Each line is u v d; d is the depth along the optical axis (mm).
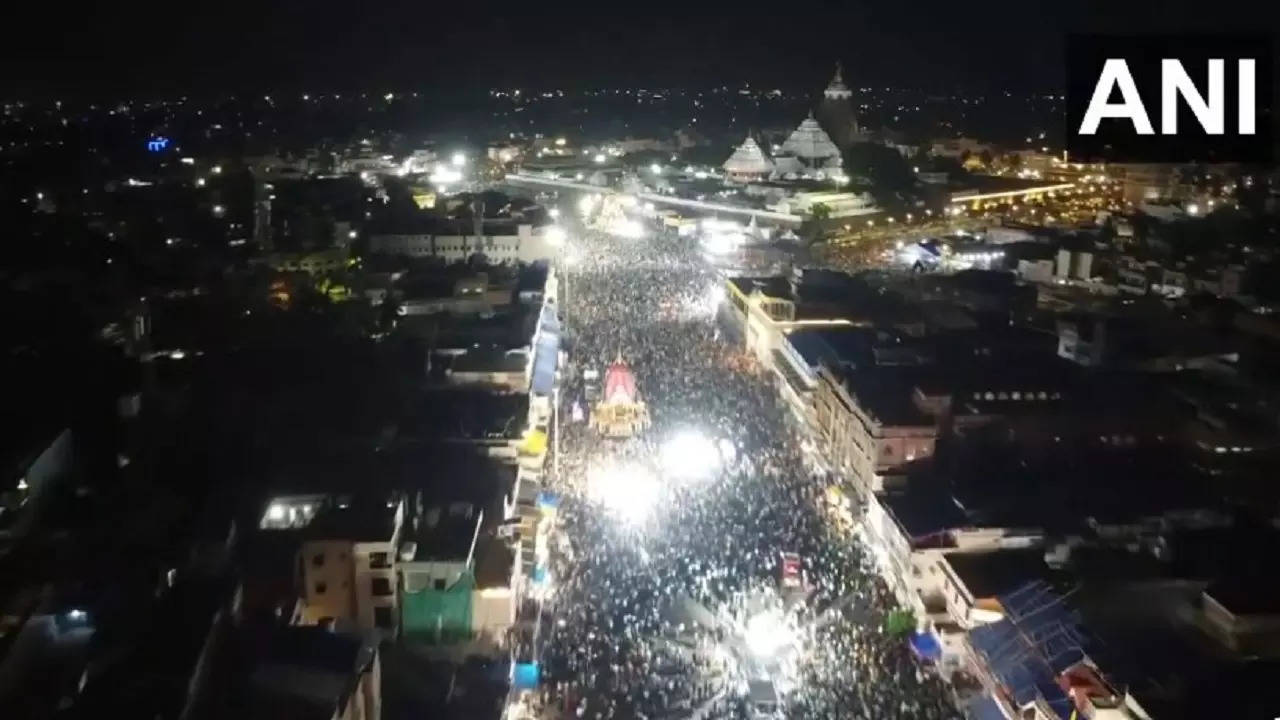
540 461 103125
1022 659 68500
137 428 106125
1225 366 133000
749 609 80750
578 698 70375
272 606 71375
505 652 75500
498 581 78000
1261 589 70875
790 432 120312
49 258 174000
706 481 105125
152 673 57719
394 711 66125
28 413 103938
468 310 159250
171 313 150750
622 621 79688
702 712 68875
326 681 59219
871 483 97438
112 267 169500
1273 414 111438
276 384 121125
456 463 97375
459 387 119938
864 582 85250
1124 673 65062
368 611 77375
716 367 145750
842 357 126500
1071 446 103562
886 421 98562
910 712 68438
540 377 127500
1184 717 60031
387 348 133375
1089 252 192000
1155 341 139625
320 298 163750
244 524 83875
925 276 182750
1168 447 103812
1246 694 62469
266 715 56031
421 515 85500
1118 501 88312
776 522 96000
